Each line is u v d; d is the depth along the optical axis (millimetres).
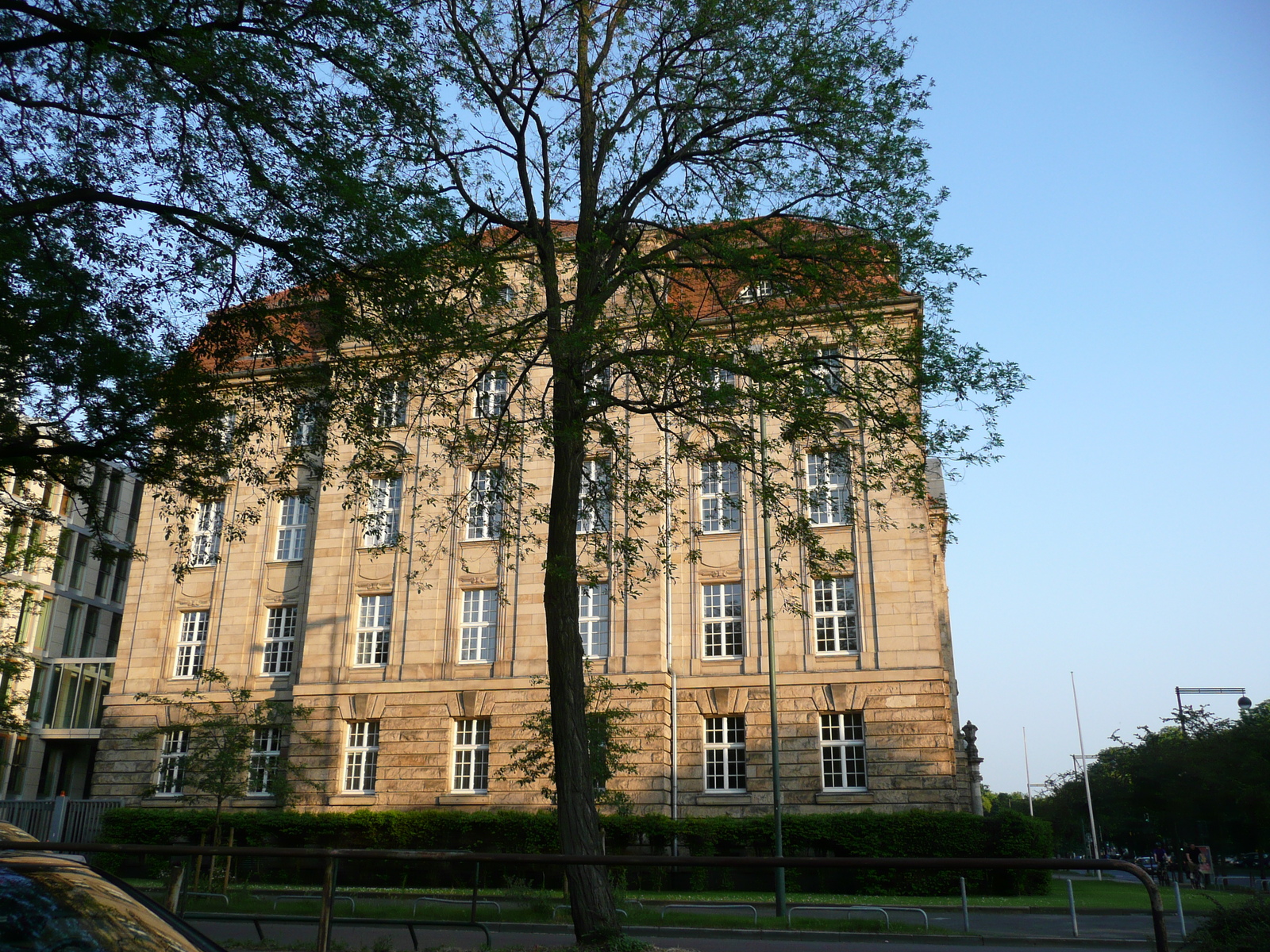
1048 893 29656
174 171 14141
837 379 15789
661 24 16375
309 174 13906
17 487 16750
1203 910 24109
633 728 33688
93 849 7488
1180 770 52219
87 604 54250
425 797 35219
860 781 33000
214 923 18062
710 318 19094
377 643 37875
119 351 13797
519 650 36031
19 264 12570
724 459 15641
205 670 31453
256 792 37125
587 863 7031
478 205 16406
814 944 18281
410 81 14328
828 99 15078
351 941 16078
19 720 30531
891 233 14734
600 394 14953
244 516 17516
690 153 16422
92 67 13375
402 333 15516
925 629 33312
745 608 35219
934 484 36375
